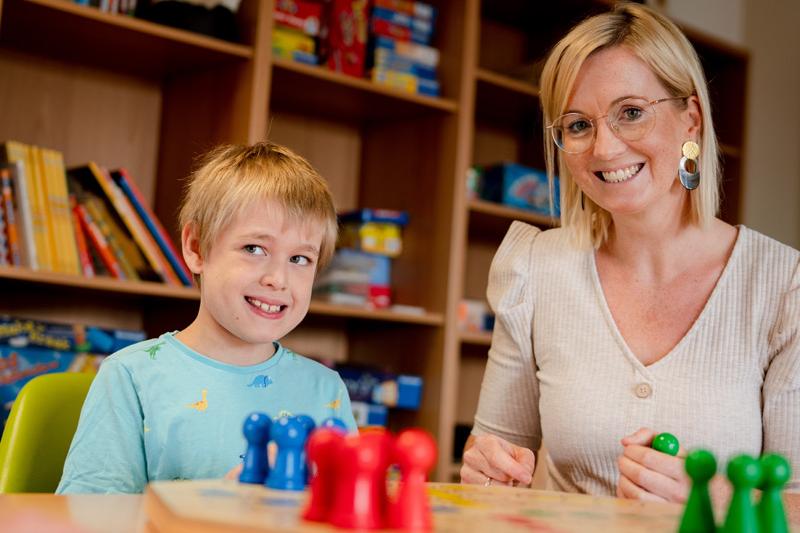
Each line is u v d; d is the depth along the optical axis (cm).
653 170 126
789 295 126
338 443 64
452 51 261
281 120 267
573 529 69
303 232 129
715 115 328
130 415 119
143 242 215
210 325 129
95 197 213
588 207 141
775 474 65
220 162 136
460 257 254
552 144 144
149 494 73
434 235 257
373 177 277
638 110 125
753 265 130
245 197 127
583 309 137
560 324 138
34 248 199
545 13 303
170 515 64
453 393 252
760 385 128
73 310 232
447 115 259
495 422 145
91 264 211
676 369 128
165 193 241
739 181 322
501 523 70
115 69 241
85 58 234
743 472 63
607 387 131
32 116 229
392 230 260
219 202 128
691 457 68
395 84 252
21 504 79
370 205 277
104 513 77
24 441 121
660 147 125
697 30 310
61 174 206
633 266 136
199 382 125
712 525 67
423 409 255
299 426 79
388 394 248
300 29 240
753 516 63
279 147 143
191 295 215
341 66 246
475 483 121
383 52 252
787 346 125
